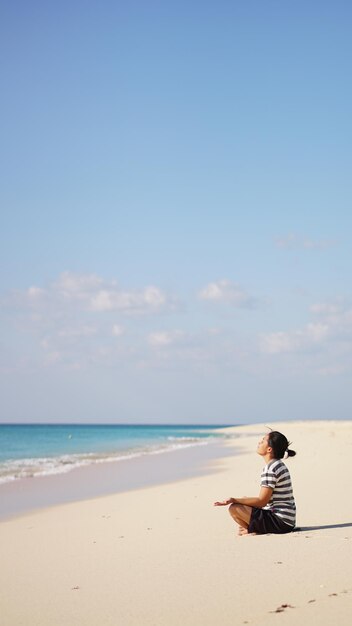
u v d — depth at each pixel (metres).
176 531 8.94
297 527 8.37
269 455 8.27
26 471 22.73
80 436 94.12
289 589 5.45
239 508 8.15
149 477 19.44
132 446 50.09
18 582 6.54
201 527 9.12
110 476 20.28
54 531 9.80
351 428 79.75
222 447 42.53
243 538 7.94
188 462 26.38
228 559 6.78
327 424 111.81
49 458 32.06
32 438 83.19
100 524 10.20
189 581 6.02
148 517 10.55
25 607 5.62
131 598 5.63
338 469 17.23
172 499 12.92
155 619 4.97
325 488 12.81
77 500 14.10
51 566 7.22
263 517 8.00
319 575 5.84
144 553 7.53
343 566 6.13
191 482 16.81
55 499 14.48
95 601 5.64
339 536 7.65
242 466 22.39
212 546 7.57
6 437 89.25
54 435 104.19
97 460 29.62
